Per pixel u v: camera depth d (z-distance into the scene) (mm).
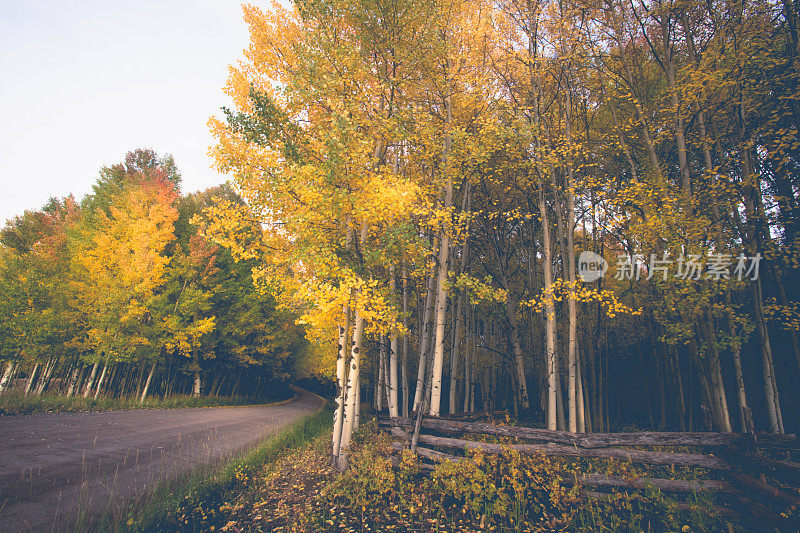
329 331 6855
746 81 6699
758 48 6508
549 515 3875
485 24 7434
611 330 11562
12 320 13227
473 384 10445
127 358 13680
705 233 6191
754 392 8453
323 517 3926
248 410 17609
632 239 7414
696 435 4035
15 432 7121
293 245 6000
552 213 9242
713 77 6270
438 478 4465
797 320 6160
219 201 5766
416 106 7312
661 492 3910
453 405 8477
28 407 10375
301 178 5102
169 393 20156
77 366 15727
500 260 9805
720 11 6965
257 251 5969
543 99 8156
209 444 7504
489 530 3725
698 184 7055
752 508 3400
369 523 3857
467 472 4324
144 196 15172
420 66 6918
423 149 6902
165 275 15695
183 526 3553
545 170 7199
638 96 8281
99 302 13477
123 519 3342
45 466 5035
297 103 6043
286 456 6535
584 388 8875
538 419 9961
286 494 4582
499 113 7645
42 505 3686
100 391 16547
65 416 9914
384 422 6098
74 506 3699
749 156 7047
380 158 6535
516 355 9664
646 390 9648
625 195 6895
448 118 7090
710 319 6332
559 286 6602
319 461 6008
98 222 15781
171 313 15344
